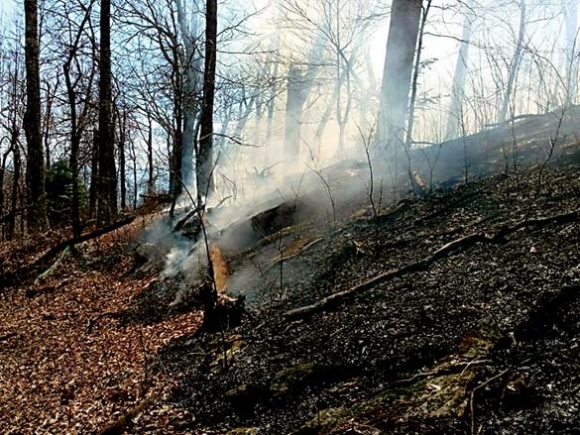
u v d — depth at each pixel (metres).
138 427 3.17
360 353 3.04
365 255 4.47
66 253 8.38
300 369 3.08
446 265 3.76
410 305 3.38
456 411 2.28
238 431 2.76
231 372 3.38
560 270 3.12
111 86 10.60
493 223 4.14
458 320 3.01
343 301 3.81
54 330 5.64
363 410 2.53
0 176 15.16
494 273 3.38
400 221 5.00
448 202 5.00
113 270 7.66
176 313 5.31
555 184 4.50
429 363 2.75
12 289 7.49
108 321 5.62
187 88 7.96
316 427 2.54
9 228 13.43
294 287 4.46
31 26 10.71
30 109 10.77
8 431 3.59
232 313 4.19
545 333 2.65
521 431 2.08
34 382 4.31
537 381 2.30
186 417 3.14
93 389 3.95
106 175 10.54
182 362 3.88
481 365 2.52
